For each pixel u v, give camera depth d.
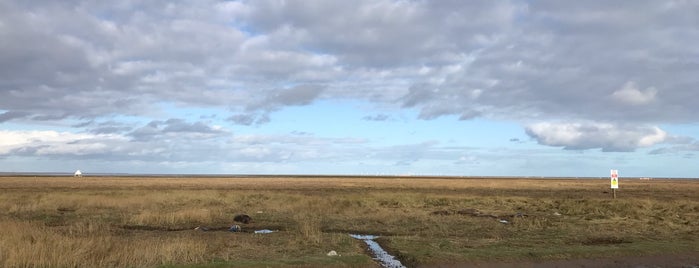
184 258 12.32
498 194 50.75
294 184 82.06
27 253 11.70
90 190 50.38
